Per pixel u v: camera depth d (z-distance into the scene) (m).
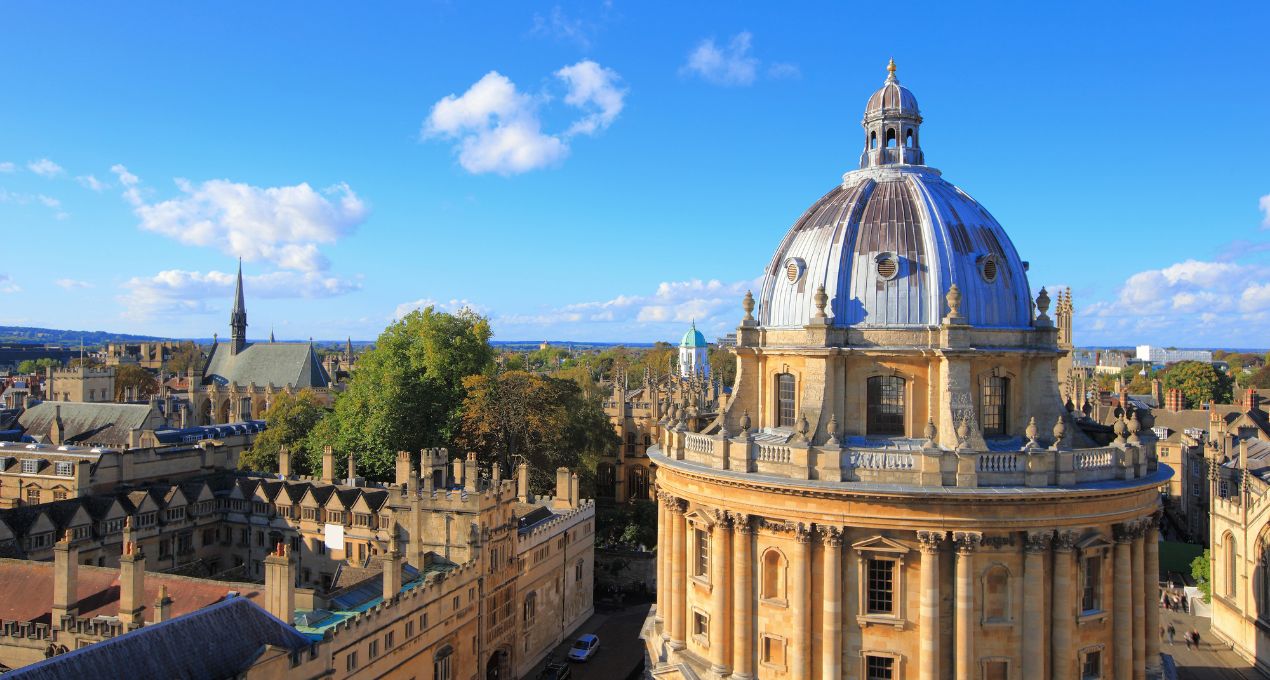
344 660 63.25
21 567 72.38
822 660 54.06
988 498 51.31
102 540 93.19
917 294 57.88
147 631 52.31
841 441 57.59
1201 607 108.38
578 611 107.94
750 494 56.28
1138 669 56.06
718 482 57.97
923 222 59.78
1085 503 52.81
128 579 62.94
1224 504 99.62
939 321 57.12
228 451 127.88
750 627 57.00
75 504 94.06
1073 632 53.34
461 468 105.19
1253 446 122.50
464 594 80.44
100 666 48.72
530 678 92.44
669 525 64.50
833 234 61.09
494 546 86.25
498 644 87.31
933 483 52.16
